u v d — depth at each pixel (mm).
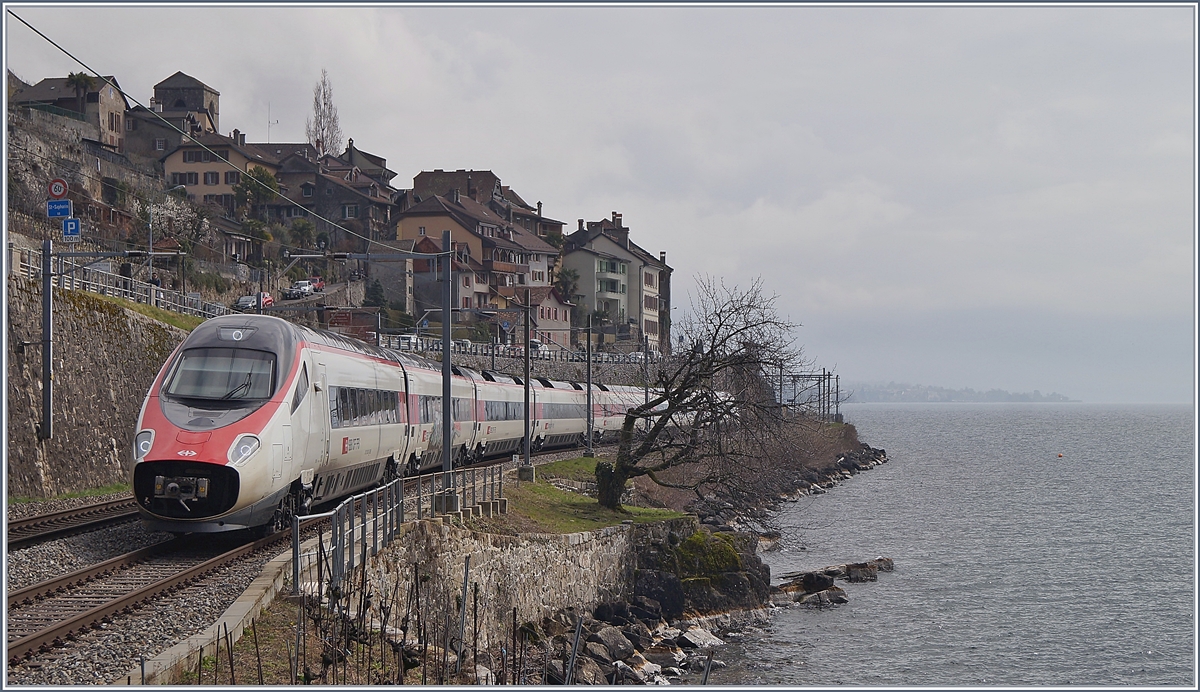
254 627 12375
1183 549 52375
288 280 91250
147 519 19000
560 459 51625
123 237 75188
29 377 29422
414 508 25984
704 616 33875
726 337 37000
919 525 59500
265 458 19500
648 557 34844
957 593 40406
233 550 18641
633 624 30672
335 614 14336
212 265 76750
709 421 37188
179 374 20312
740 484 39750
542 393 54781
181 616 14086
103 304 34344
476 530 25750
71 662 11789
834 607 36969
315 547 18469
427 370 35250
